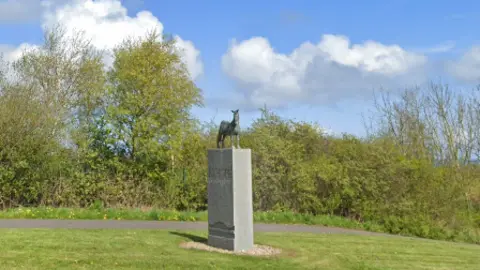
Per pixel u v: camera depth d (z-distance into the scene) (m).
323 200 21.62
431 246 15.13
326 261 11.36
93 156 22.69
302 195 21.61
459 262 12.75
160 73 25.77
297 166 21.86
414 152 30.36
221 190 11.88
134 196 22.75
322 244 13.79
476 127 30.83
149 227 15.95
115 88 24.98
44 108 22.36
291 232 16.45
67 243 11.80
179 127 24.81
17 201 21.20
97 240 12.39
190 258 10.61
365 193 21.17
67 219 17.61
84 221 17.12
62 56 27.88
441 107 32.31
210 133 25.72
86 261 9.98
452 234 19.39
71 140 22.78
